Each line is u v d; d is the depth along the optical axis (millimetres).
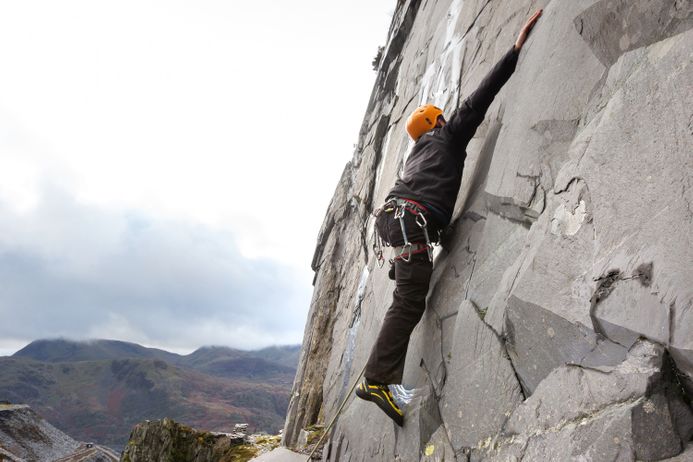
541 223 2559
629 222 1943
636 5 2355
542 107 2926
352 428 4527
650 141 1944
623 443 1658
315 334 9953
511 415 2344
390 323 3383
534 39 3377
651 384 1652
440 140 3668
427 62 7859
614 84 2369
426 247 3432
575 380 1995
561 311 2168
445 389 3033
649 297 1747
